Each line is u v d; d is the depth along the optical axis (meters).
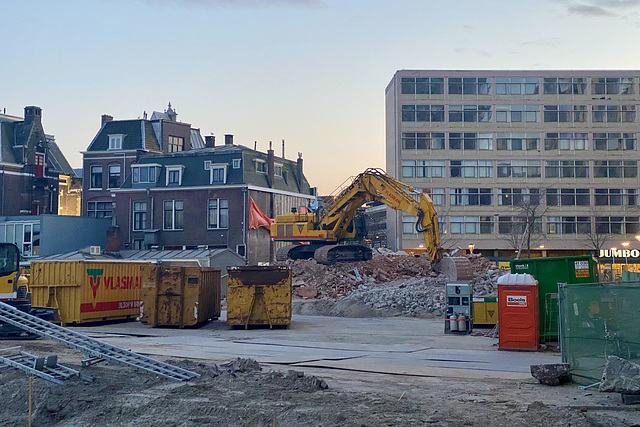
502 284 18.80
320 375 13.99
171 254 49.44
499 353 18.06
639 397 10.71
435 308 32.06
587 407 10.46
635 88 70.62
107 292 27.95
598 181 69.81
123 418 10.88
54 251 57.06
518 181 69.44
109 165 63.81
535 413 10.05
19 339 19.69
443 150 69.56
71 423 10.99
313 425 9.69
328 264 42.00
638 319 12.11
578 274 19.80
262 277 26.16
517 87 70.31
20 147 66.31
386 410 10.39
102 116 69.56
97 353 14.41
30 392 11.00
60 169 75.94
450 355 17.59
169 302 26.42
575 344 12.84
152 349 18.81
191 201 58.34
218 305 29.31
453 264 33.34
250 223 56.91
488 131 69.75
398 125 69.75
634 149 70.25
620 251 68.94
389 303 33.28
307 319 30.95
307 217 43.66
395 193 36.97
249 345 20.19
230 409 10.66
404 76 69.94
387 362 16.12
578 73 70.44
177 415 10.73
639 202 69.81
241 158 57.69
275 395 11.49
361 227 44.47
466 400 11.12
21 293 20.83
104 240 60.88
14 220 57.72
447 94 69.94
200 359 16.59
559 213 69.25
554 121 70.12
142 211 60.19
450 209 68.94
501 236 68.81
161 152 65.44
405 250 68.31
